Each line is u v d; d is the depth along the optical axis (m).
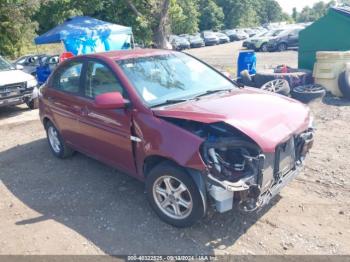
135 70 4.19
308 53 10.45
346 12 9.52
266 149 3.16
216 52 29.92
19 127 8.09
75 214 4.07
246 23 68.44
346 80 8.50
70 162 5.57
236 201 3.31
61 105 5.07
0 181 5.11
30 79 9.61
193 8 47.09
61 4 27.16
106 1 27.19
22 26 24.16
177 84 4.25
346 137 6.02
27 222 3.97
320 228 3.56
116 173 5.04
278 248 3.29
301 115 3.79
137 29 26.81
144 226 3.74
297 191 4.27
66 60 5.20
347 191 4.23
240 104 3.70
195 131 3.42
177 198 3.53
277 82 8.47
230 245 3.37
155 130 3.55
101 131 4.33
